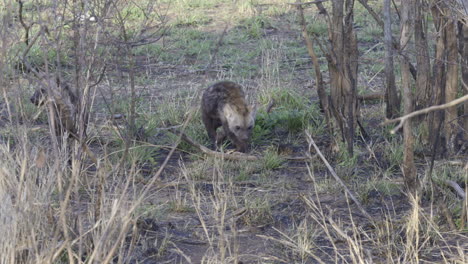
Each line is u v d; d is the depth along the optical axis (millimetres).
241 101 8219
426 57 7402
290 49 13172
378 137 8297
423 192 6402
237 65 12234
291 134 8727
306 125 8844
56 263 4746
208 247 5449
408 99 5488
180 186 6859
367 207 6273
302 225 5828
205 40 14008
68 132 5484
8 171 4887
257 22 15164
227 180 7008
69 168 6023
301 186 6879
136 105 9422
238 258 5191
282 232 5750
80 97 5562
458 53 7902
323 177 7105
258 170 7430
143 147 7629
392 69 8297
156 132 8578
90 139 7754
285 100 9891
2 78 4926
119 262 4430
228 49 13484
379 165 7355
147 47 13195
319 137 8523
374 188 6609
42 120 8031
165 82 11242
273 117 8953
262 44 13422
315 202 6387
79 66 5551
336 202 6398
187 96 10156
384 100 9359
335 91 7594
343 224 5887
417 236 5117
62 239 4887
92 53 5375
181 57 12797
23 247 4371
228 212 6133
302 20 7660
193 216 6070
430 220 5496
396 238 5445
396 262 5141
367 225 5816
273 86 10328
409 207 6238
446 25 6750
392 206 6270
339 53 7469
